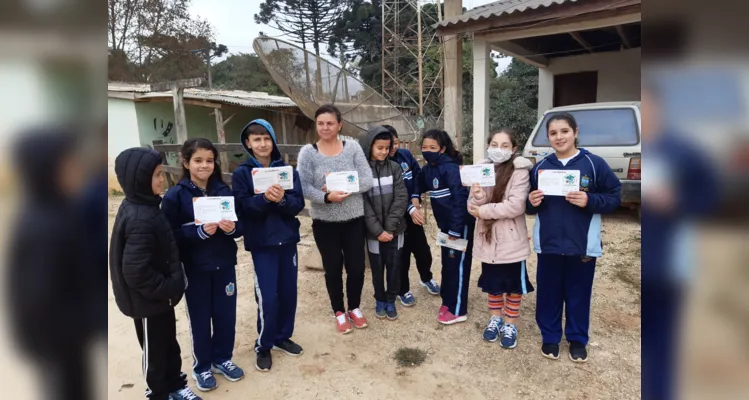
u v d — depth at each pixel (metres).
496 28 7.50
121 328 3.44
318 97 8.23
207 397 2.59
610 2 6.27
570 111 6.21
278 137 13.42
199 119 12.38
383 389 2.65
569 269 2.82
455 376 2.76
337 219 3.10
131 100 11.09
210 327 2.64
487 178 2.92
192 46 25.94
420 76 21.19
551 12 6.71
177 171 7.33
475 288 4.12
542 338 3.01
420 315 3.60
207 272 2.51
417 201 3.75
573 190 2.58
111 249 2.12
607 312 3.52
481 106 8.12
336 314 3.34
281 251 2.87
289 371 2.85
